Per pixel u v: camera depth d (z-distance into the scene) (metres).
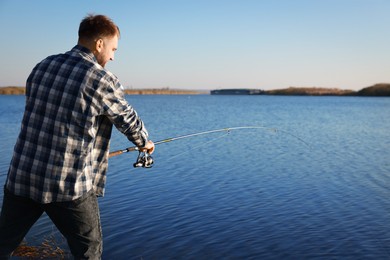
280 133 24.50
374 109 61.16
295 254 5.93
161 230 6.80
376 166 13.23
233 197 8.99
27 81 2.75
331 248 6.13
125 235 6.54
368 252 6.01
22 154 2.64
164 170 12.05
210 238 6.48
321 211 7.98
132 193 9.23
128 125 2.70
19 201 2.70
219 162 13.68
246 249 6.08
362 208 8.20
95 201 2.77
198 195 9.13
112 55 2.88
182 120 36.22
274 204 8.45
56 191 2.58
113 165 12.74
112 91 2.63
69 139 2.58
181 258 5.75
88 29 2.73
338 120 36.94
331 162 13.97
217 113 49.50
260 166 13.02
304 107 70.06
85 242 2.75
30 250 5.51
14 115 39.19
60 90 2.60
